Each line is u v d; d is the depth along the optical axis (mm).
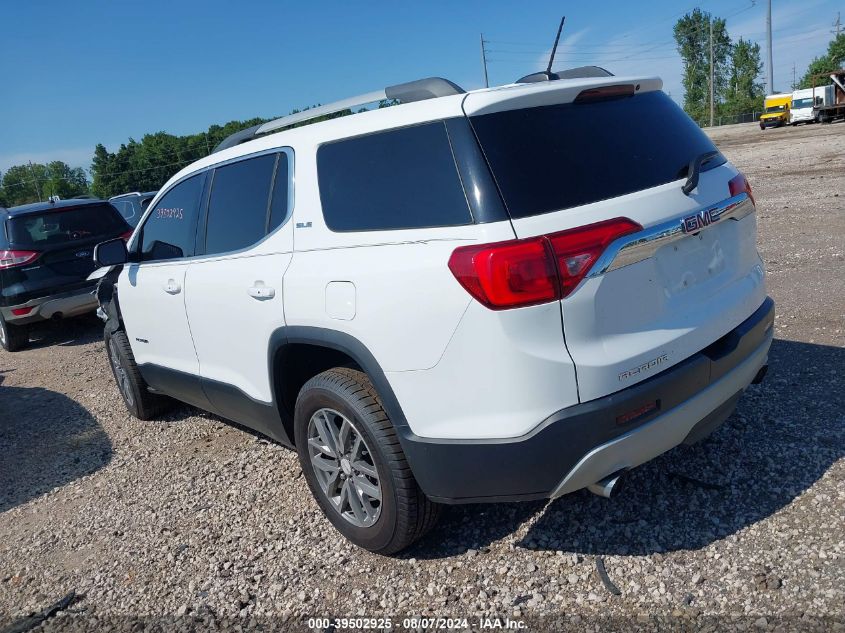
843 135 28859
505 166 2611
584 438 2562
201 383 4238
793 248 8305
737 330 3076
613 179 2738
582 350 2566
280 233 3404
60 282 8992
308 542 3529
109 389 6812
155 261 4594
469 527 3400
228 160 3949
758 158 22578
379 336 2828
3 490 4801
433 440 2762
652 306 2744
